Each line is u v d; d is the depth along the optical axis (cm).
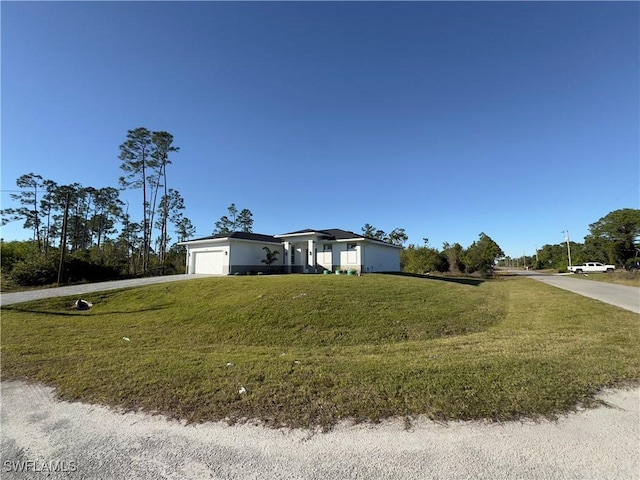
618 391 377
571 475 239
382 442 285
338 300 1012
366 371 455
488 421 314
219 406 361
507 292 1681
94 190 4388
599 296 1439
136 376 461
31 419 348
